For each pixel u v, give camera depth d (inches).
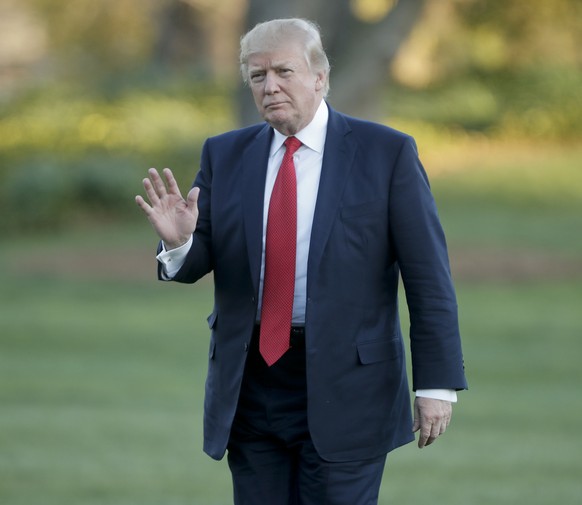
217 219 461.4
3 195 2256.4
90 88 3228.3
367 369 448.5
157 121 2829.7
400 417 461.4
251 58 443.2
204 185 472.1
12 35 4763.8
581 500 727.7
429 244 447.5
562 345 1355.8
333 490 448.5
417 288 448.1
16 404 1066.1
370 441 450.0
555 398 1108.5
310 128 452.8
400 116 3671.3
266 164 458.6
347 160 450.0
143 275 1804.9
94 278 1779.0
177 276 459.5
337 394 444.8
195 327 1475.1
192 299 1656.0
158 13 4360.2
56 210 2235.5
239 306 456.1
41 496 734.5
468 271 1804.9
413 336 450.6
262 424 458.0
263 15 1769.2
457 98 3809.1
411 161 451.2
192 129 2827.3
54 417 1005.8
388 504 717.3
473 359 1283.2
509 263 1863.9
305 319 442.3
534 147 3708.2
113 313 1552.7
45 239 2140.7
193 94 3371.1
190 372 1235.9
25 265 1876.2
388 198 448.1
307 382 442.0
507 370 1231.5
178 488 762.2
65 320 1499.8
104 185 2304.4
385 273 454.6
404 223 446.9
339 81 1915.6
